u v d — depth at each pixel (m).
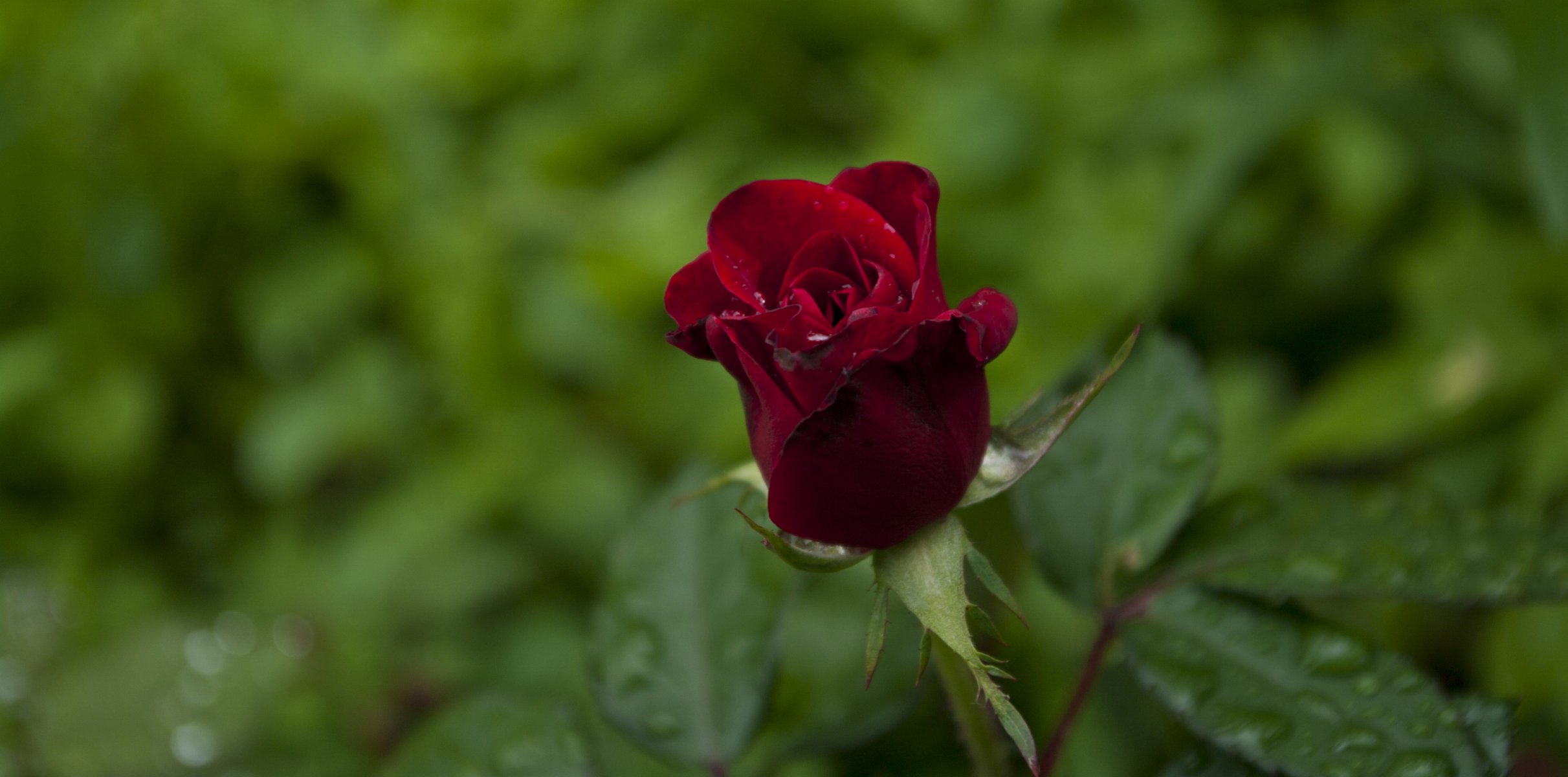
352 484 0.87
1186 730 0.53
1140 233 0.79
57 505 0.85
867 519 0.39
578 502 0.78
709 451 0.77
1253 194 0.85
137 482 0.85
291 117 0.84
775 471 0.39
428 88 0.90
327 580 0.77
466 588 0.75
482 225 0.84
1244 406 0.73
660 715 0.45
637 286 0.81
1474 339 0.67
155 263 0.85
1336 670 0.42
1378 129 0.80
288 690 0.64
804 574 0.45
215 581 0.84
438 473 0.81
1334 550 0.43
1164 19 0.88
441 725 0.44
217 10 0.85
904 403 0.39
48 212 0.85
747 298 0.39
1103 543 0.44
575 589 0.80
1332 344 0.84
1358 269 0.82
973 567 0.40
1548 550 0.42
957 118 0.84
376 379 0.84
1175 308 0.82
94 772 0.59
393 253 0.85
